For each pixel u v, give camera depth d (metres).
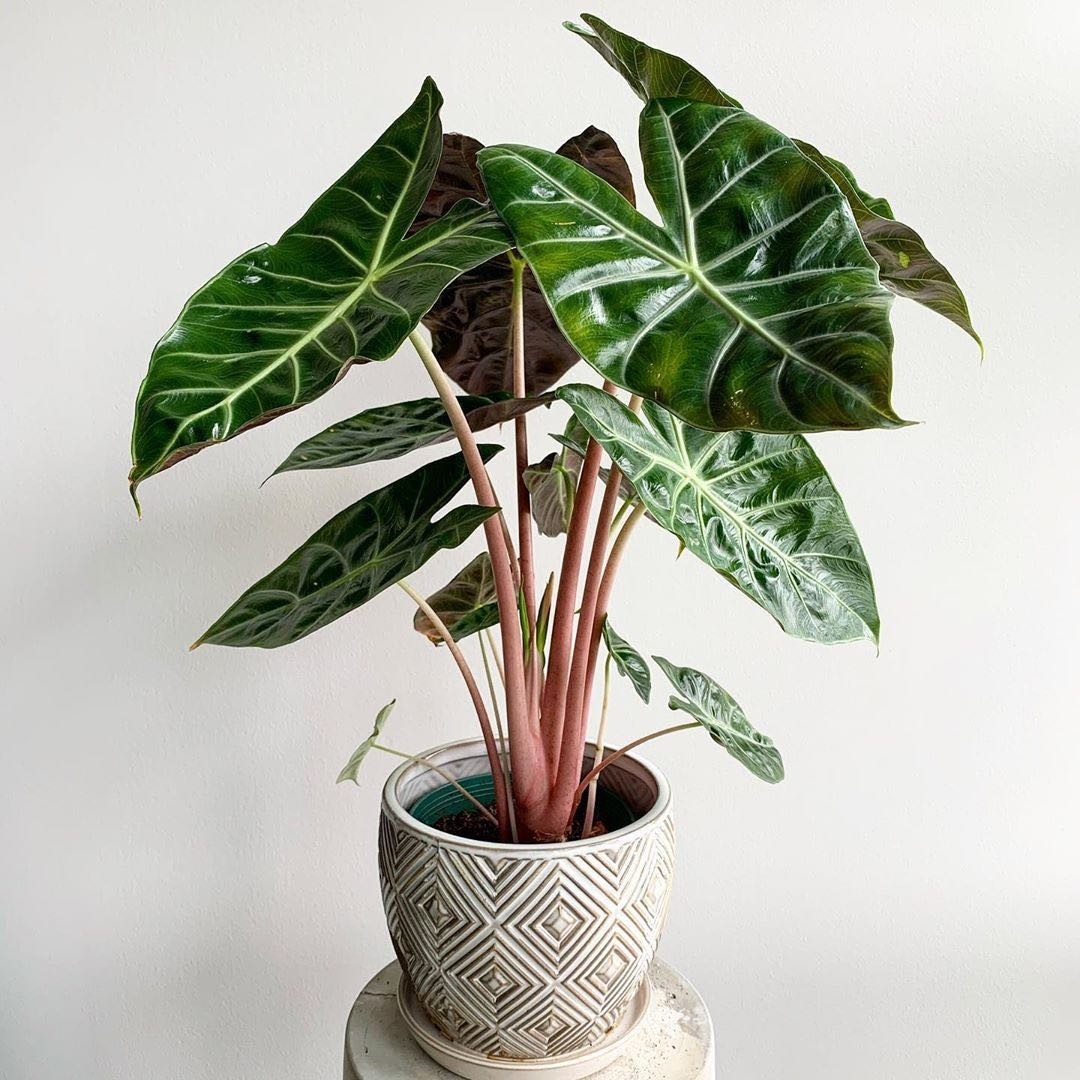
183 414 0.57
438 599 1.18
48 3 1.25
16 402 1.32
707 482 0.88
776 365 0.59
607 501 0.93
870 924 1.44
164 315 1.31
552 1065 0.93
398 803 0.97
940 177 1.28
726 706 0.98
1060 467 1.33
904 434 1.33
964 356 1.32
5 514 1.34
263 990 1.46
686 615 1.38
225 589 1.37
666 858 0.93
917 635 1.37
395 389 1.32
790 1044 1.47
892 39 1.26
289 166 1.29
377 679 1.40
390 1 1.27
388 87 1.28
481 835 1.02
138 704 1.39
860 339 0.57
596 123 1.29
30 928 1.43
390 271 0.68
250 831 1.42
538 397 0.86
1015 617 1.37
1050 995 1.45
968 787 1.41
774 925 1.45
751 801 1.42
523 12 1.27
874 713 1.39
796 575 0.87
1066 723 1.39
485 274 1.05
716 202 0.67
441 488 0.97
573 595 0.93
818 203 0.66
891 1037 1.46
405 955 0.94
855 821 1.42
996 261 1.30
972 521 1.35
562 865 0.86
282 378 0.60
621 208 0.67
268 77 1.28
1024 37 1.26
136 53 1.27
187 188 1.29
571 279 0.63
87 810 1.41
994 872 1.42
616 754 0.97
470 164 1.00
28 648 1.37
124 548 1.35
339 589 0.85
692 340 0.62
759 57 1.27
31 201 1.28
